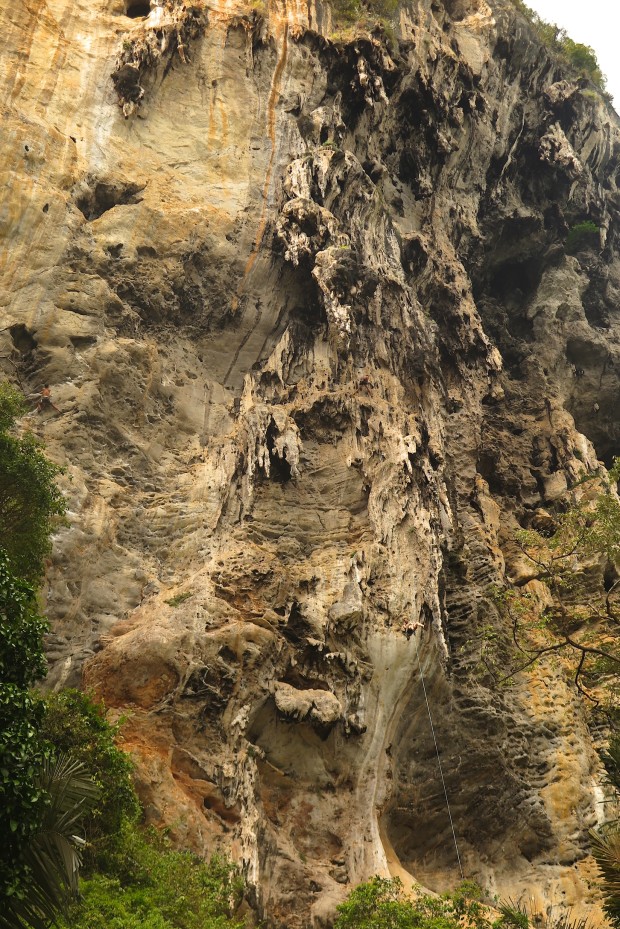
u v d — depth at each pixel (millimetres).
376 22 39094
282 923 22812
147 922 16703
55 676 24766
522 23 46312
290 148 35688
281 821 24781
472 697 28938
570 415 40969
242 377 32781
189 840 22000
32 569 22328
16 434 27141
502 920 21578
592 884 26719
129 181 33000
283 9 37688
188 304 32812
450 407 36219
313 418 31266
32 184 30625
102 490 28109
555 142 45812
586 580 34125
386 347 33406
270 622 26234
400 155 39938
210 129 35219
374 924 20734
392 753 26844
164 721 24016
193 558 27891
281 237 33594
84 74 33906
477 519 33844
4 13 33062
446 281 38438
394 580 28078
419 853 27531
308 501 29797
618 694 27438
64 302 30172
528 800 28578
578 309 44938
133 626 25969
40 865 13289
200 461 30266
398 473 29578
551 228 45344
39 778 13977
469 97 42344
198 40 36125
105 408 29406
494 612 30797
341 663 26375
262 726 25234
